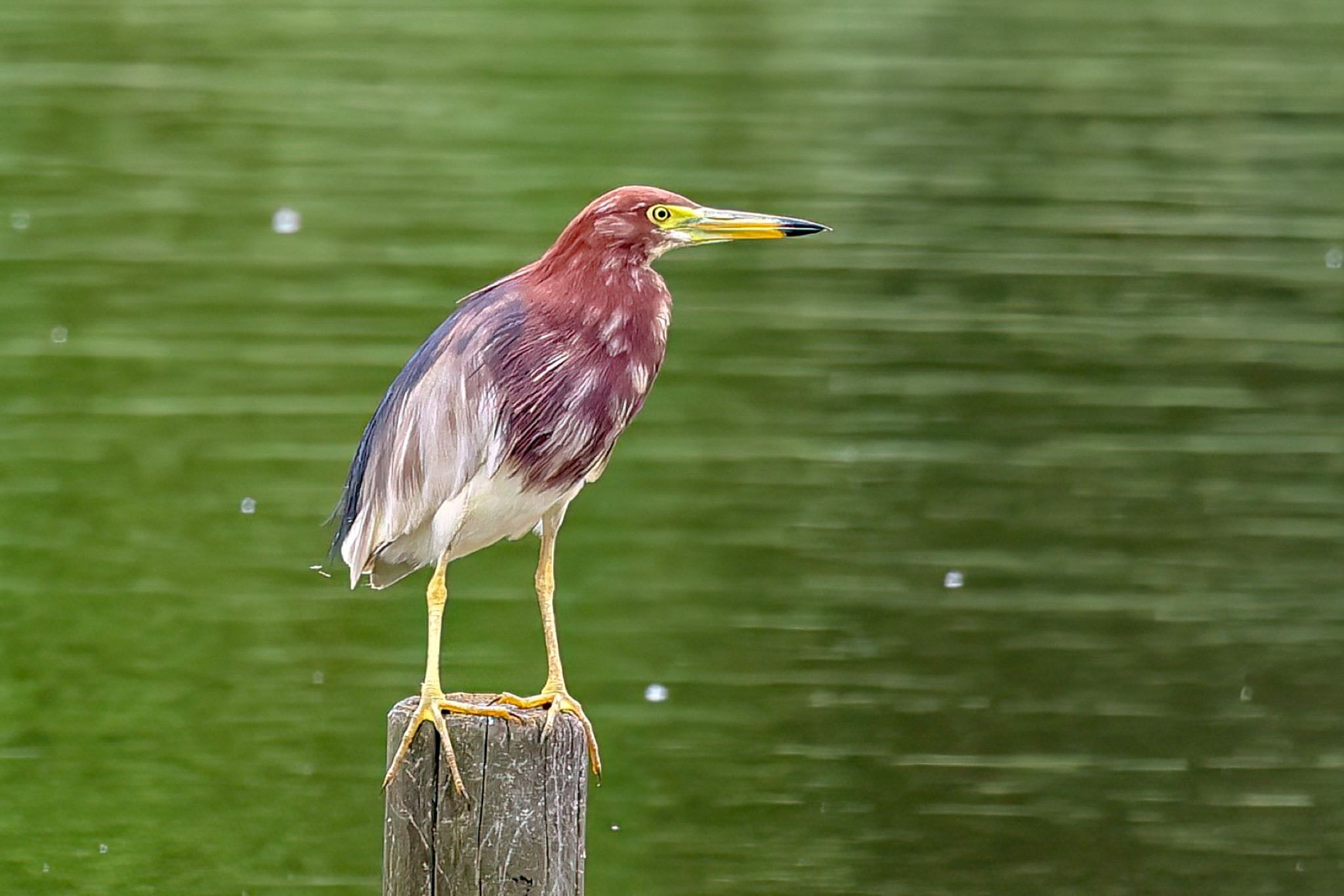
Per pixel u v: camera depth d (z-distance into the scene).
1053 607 13.20
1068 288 19.83
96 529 13.70
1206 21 28.94
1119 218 21.78
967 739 11.45
